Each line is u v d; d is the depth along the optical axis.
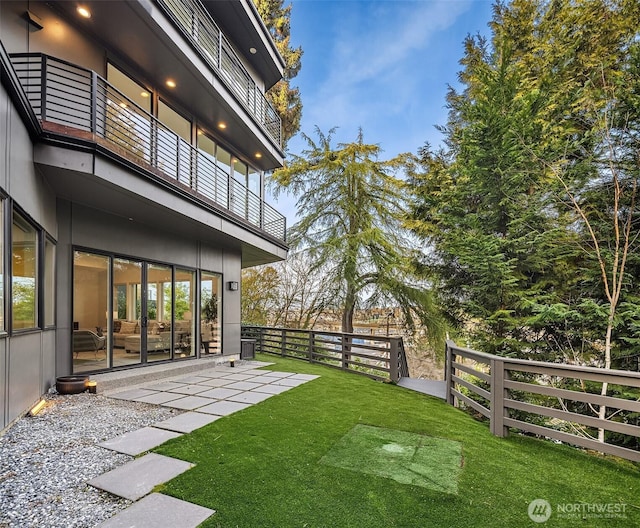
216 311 9.98
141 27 6.04
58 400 5.25
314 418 4.66
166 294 8.23
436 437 4.09
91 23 5.94
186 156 7.97
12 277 3.94
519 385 4.17
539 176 7.11
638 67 5.85
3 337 3.67
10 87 3.68
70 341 6.07
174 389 6.27
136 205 6.41
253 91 10.96
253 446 3.63
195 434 3.94
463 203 8.34
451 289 8.90
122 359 7.06
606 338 6.03
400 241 13.20
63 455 3.34
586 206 6.71
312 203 14.32
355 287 13.01
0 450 3.41
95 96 5.16
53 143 4.72
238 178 10.91
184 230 8.30
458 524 2.43
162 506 2.53
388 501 2.68
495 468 3.32
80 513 2.43
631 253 6.09
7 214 3.77
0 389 3.63
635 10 6.66
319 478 2.99
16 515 2.39
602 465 3.50
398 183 12.84
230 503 2.58
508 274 6.96
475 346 7.78
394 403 5.65
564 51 7.52
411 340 13.70
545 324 6.80
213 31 8.73
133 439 3.76
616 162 6.21
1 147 3.57
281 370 8.57
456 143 10.03
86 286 6.43
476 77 8.34
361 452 3.57
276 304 17.67
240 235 9.27
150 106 7.43
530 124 6.94
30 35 5.33
